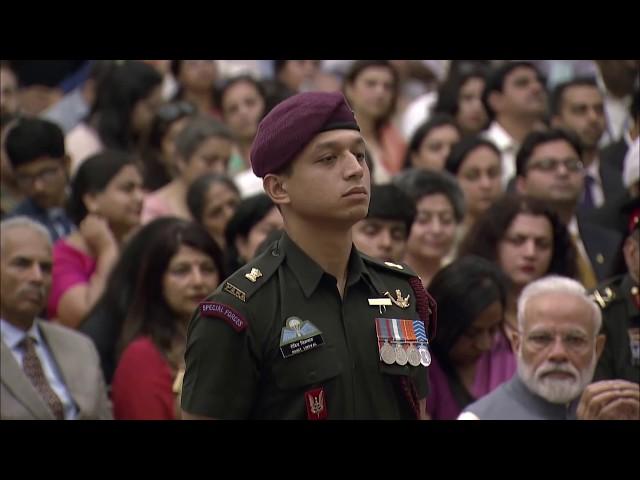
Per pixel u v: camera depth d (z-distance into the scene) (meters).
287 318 10.41
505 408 17.38
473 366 20.16
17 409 19.33
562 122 31.08
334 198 10.25
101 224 24.97
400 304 10.88
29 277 19.97
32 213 25.11
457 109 32.81
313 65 35.22
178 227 21.67
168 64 33.47
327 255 10.59
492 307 20.03
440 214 24.34
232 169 30.14
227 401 10.32
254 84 32.25
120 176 25.36
